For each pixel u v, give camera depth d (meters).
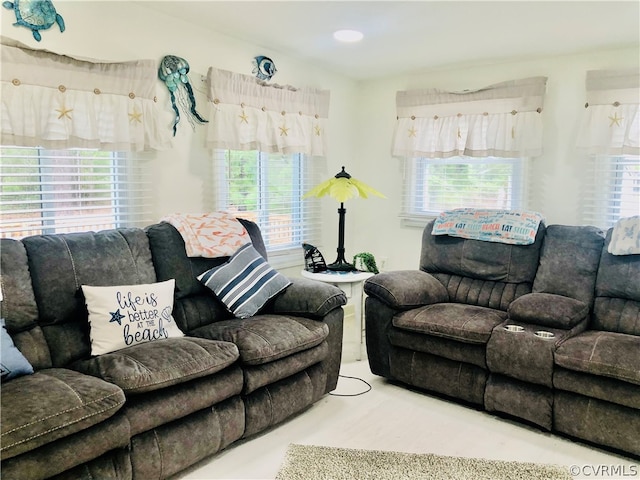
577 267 2.99
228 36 3.29
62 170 2.66
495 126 3.75
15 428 1.53
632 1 2.56
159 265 2.66
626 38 3.16
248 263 2.86
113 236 2.52
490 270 3.27
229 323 2.58
